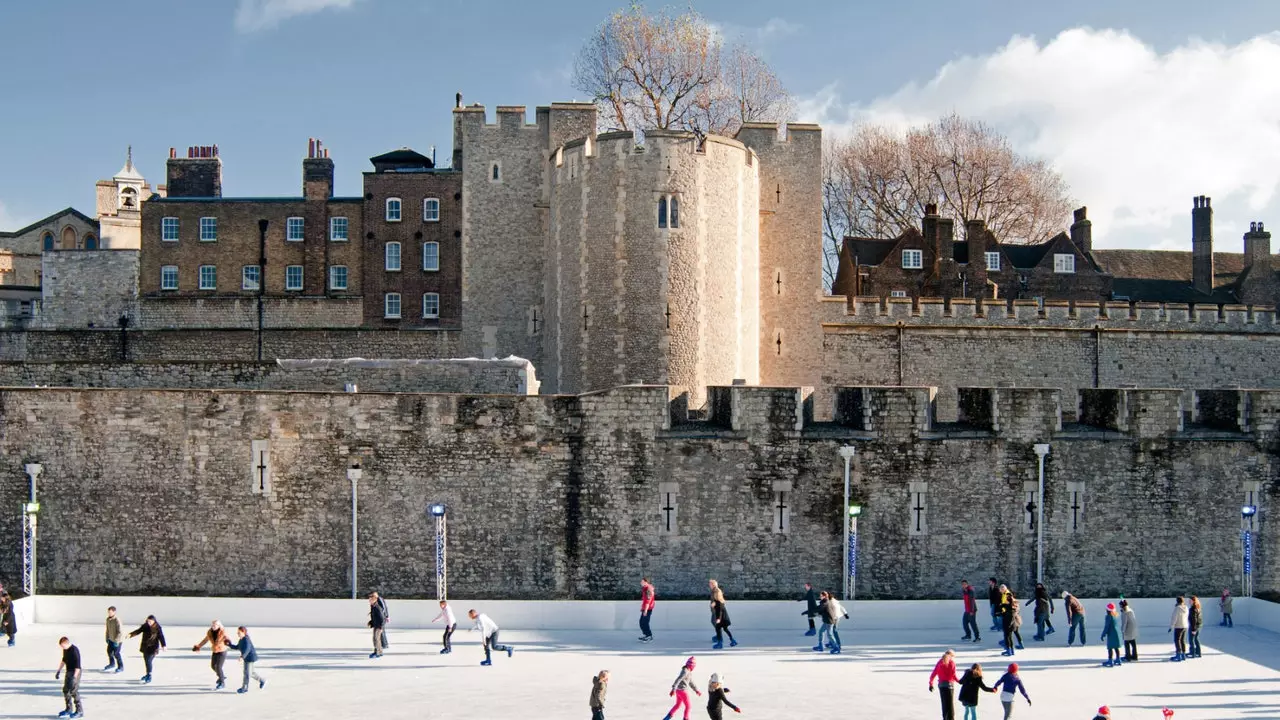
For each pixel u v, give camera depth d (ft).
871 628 87.97
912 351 140.56
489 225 136.56
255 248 146.41
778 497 96.12
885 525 96.68
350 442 94.94
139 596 91.71
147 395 95.04
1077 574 97.86
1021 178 194.70
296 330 142.10
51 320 145.38
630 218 117.91
